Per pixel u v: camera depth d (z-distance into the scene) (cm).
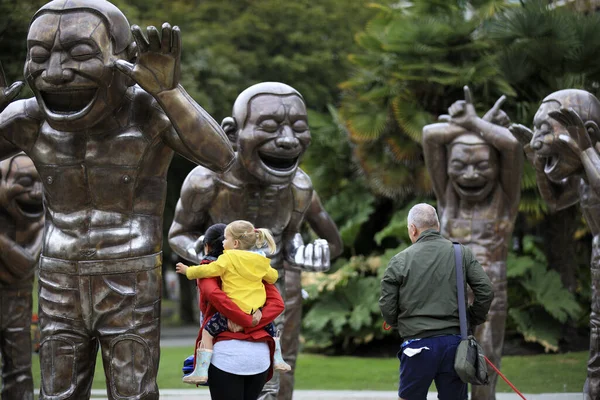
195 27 3828
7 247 1273
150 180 964
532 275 2378
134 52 933
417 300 912
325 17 4034
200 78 3541
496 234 1428
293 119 1155
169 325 4156
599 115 1249
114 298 941
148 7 3716
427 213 944
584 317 2606
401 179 2558
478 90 2509
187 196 1175
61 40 887
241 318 855
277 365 893
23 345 1320
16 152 993
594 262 1234
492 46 2512
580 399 1549
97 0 915
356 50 3978
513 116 2455
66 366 952
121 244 944
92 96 912
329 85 4047
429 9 2673
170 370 2030
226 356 862
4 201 1273
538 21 2312
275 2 3981
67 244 943
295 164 1173
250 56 3794
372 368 2131
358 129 2542
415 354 904
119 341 942
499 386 1786
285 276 1339
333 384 1858
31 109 956
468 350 889
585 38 2297
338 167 2772
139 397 942
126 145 936
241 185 1168
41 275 963
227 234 894
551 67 2352
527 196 2355
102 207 946
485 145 1403
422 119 2473
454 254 922
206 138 918
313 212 1341
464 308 905
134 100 945
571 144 1188
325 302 2523
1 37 2480
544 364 2109
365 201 2683
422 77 2491
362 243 2750
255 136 1138
